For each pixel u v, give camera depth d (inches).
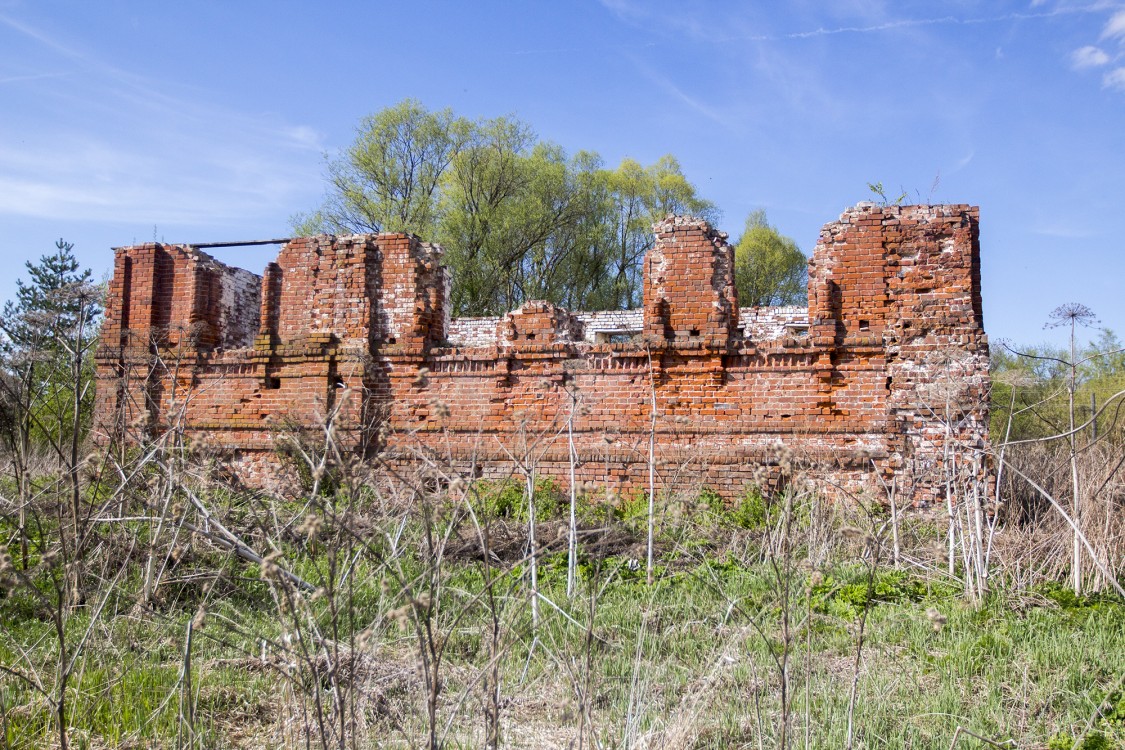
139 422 335.9
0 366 368.5
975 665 259.4
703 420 494.0
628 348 508.4
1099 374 845.8
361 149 1309.1
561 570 357.7
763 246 1614.2
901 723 219.8
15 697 229.9
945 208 470.9
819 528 376.8
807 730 191.8
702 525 415.8
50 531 346.3
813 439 475.8
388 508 300.4
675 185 1547.7
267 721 223.3
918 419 459.8
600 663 253.1
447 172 1334.9
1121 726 215.6
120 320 594.2
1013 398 339.3
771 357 488.4
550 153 1422.2
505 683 234.8
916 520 421.4
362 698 216.2
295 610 177.0
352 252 561.0
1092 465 358.9
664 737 198.5
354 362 543.5
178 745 191.3
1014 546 356.2
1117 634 280.4
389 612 159.3
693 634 285.9
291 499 378.0
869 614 306.8
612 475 499.8
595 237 1416.1
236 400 569.9
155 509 319.0
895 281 474.0
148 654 261.7
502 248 1286.9
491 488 460.4
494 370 529.3
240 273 642.2
